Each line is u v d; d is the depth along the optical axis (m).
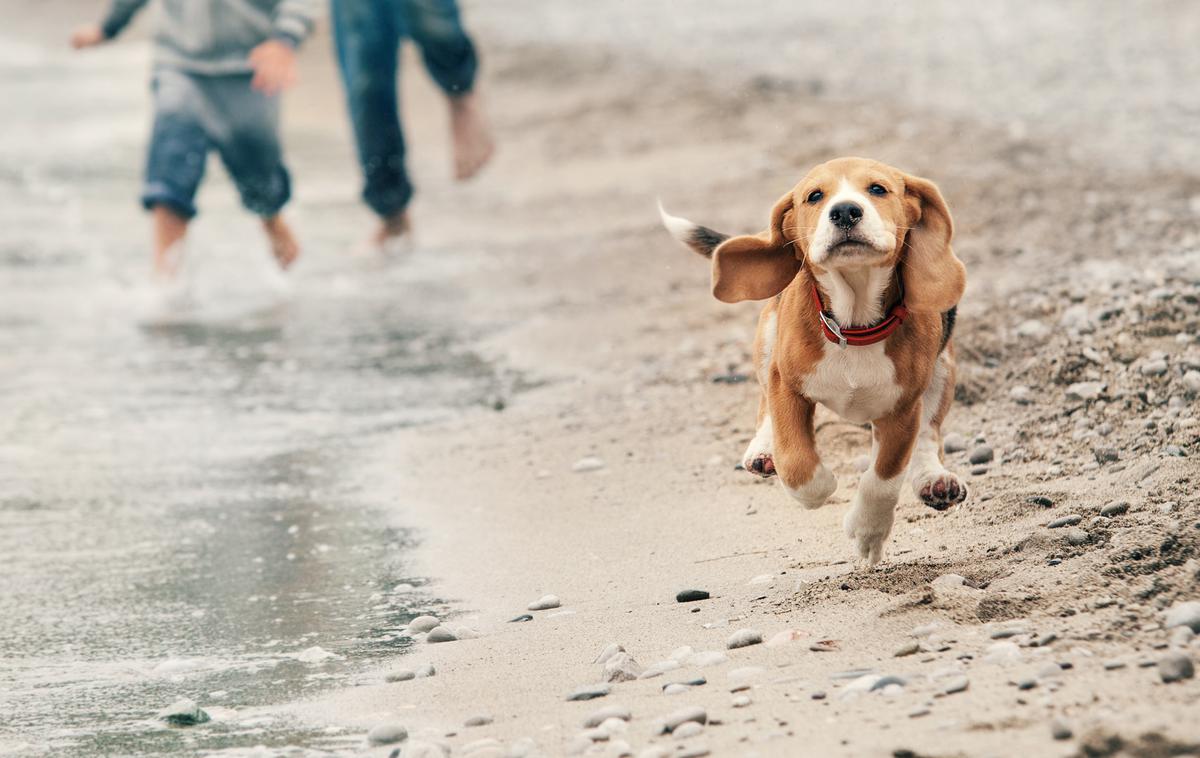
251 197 15.47
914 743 4.54
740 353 10.90
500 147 24.31
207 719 5.67
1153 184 15.02
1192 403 7.80
